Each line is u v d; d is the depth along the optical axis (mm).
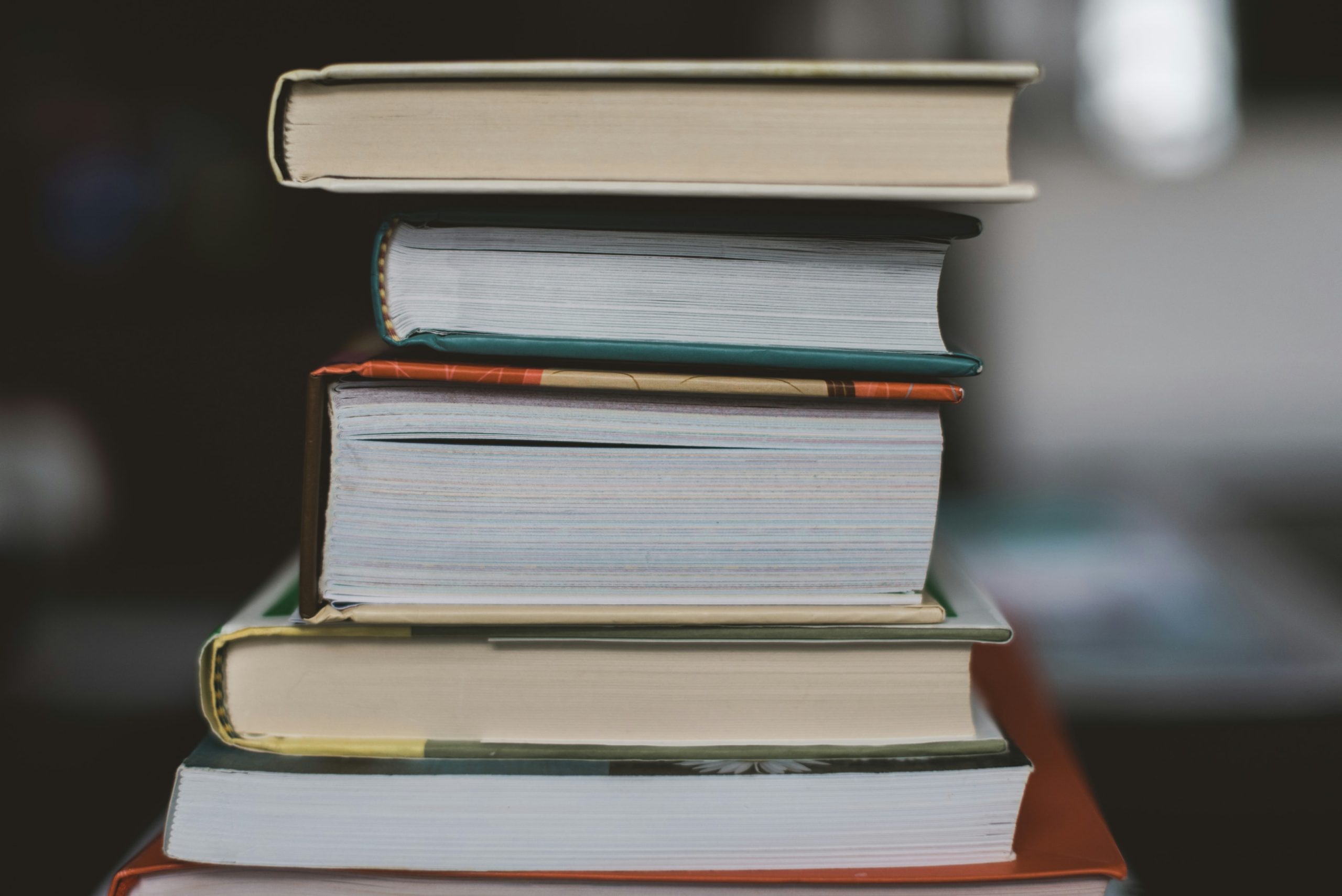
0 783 650
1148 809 579
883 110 408
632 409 439
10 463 868
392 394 436
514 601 452
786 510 450
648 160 413
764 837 456
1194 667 733
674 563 453
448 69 405
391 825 452
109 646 835
